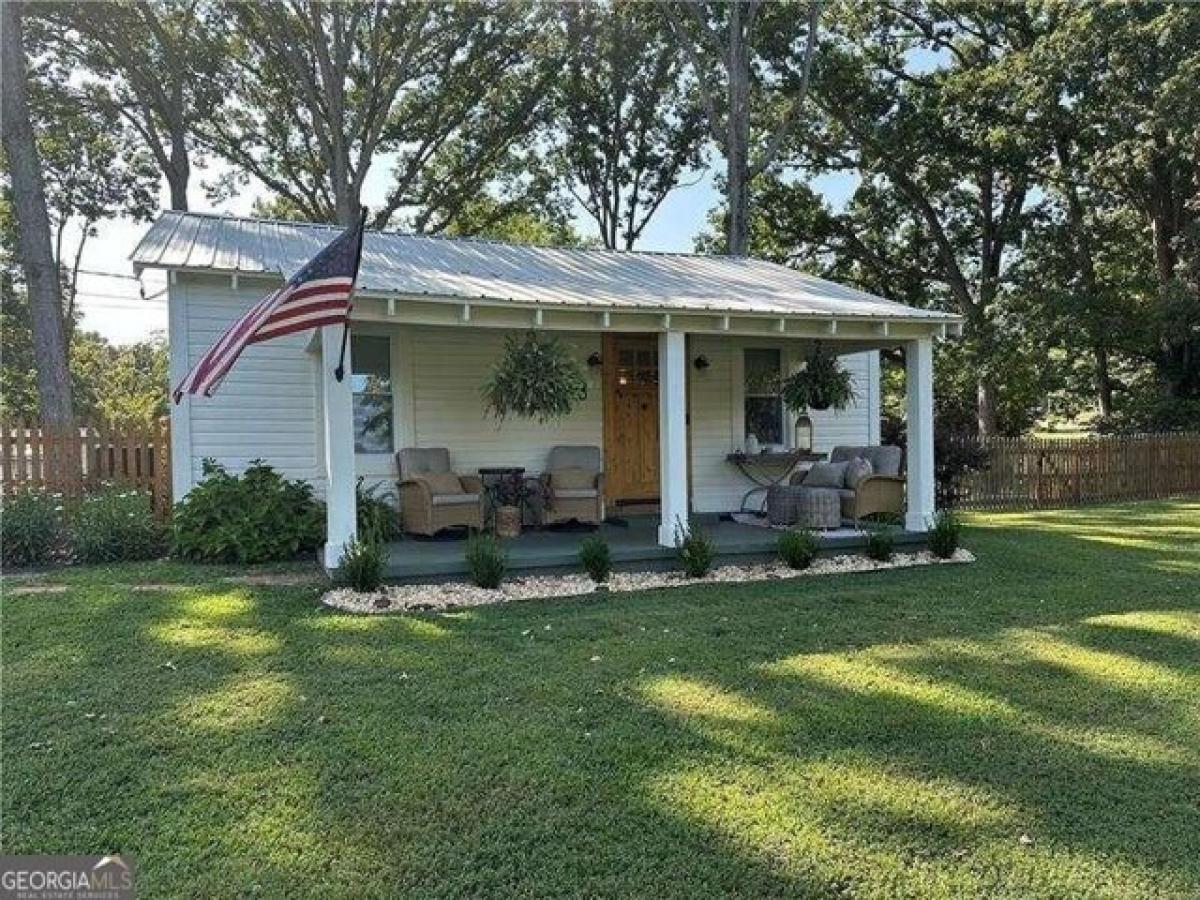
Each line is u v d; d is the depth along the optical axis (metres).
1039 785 3.37
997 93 20.55
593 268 10.77
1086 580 7.58
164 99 19.61
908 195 23.81
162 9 19.38
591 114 24.61
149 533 8.93
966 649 5.31
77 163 21.12
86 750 3.68
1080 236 21.27
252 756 3.62
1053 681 4.66
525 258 11.08
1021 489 15.49
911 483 9.20
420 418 10.02
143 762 3.56
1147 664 4.96
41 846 2.90
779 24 21.25
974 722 4.04
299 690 4.47
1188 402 20.23
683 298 8.44
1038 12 20.94
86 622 5.81
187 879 2.71
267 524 8.44
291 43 19.14
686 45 19.94
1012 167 21.62
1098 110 19.36
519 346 8.58
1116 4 17.78
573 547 8.16
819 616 6.19
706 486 11.41
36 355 12.20
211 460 9.17
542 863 2.81
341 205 19.39
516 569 7.56
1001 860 2.83
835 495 9.12
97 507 8.80
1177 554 9.11
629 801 3.23
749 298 9.02
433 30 21.34
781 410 11.88
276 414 9.79
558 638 5.56
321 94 20.67
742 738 3.84
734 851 2.88
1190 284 19.05
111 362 41.06
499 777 3.43
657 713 4.16
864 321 8.57
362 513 8.86
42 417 12.20
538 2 22.47
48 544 8.51
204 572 7.83
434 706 4.25
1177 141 17.88
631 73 24.00
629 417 11.04
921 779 3.42
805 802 3.22
